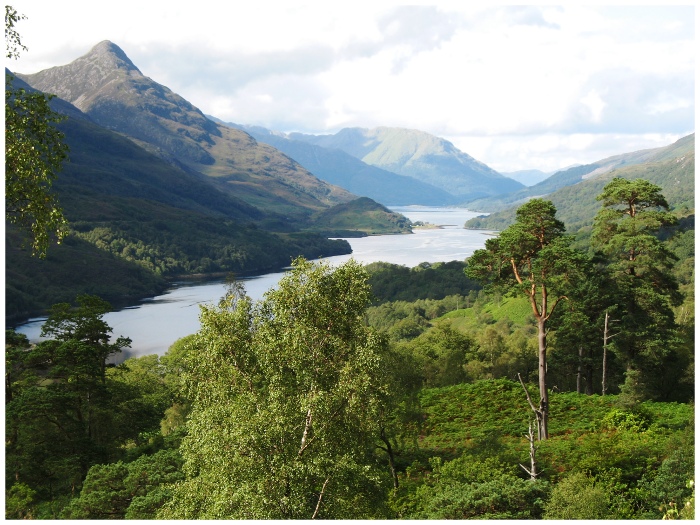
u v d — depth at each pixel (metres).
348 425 21.48
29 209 20.70
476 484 25.30
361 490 23.14
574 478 23.84
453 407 48.75
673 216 44.38
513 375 78.00
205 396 22.33
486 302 151.75
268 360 21.50
